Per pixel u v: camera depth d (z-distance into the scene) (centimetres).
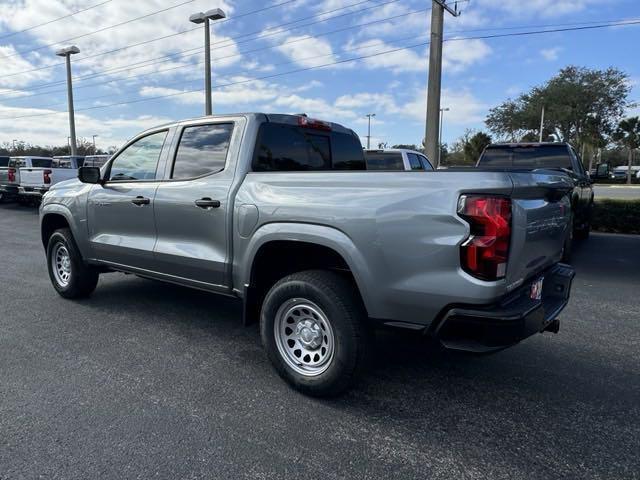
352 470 253
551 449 273
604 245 993
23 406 315
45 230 577
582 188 877
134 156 467
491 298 262
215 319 498
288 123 419
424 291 276
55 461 258
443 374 371
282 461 261
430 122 1459
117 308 532
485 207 259
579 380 361
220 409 315
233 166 379
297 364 338
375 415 310
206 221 388
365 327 312
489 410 316
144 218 444
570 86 4303
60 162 1917
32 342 430
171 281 437
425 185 277
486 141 4797
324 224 312
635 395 337
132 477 246
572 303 561
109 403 321
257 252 351
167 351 412
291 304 336
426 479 246
